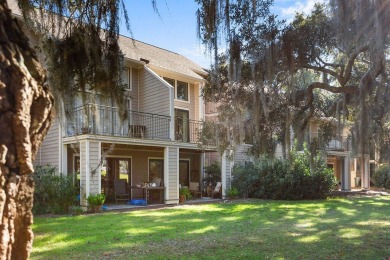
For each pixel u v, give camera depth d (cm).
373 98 601
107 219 906
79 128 1091
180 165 1650
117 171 1412
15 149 109
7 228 109
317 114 766
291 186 1458
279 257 527
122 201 1379
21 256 116
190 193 1492
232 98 597
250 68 555
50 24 296
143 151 1508
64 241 632
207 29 380
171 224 821
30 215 118
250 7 449
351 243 616
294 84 609
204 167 1659
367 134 573
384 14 424
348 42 470
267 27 500
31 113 120
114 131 1148
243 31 477
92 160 1101
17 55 114
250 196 1571
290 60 530
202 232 721
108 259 516
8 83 109
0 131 106
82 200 1107
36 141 123
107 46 297
